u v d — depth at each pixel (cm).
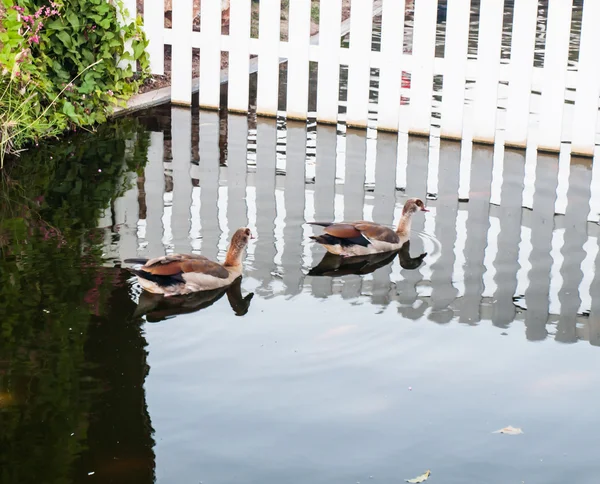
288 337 819
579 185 1028
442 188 1016
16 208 954
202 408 765
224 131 1127
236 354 804
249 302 851
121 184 1002
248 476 729
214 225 940
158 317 831
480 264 900
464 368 799
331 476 730
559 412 770
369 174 1040
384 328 830
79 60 1117
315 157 1073
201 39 1165
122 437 746
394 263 901
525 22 1080
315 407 768
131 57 1159
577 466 739
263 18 1145
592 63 1070
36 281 859
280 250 912
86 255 891
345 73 1310
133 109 1173
